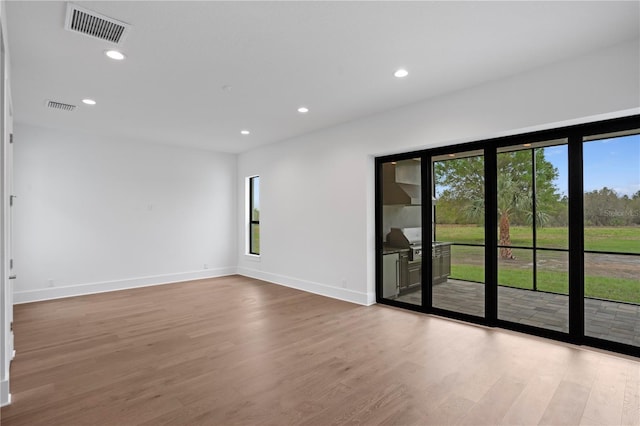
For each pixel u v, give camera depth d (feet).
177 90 11.98
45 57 9.42
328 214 17.03
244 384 8.14
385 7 7.33
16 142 15.87
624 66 8.87
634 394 7.55
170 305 15.37
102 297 16.92
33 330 12.02
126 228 19.11
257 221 23.27
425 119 13.07
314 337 11.25
